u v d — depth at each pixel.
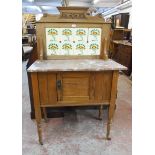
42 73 1.44
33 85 1.47
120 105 2.58
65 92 1.53
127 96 2.93
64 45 1.78
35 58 1.93
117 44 5.15
